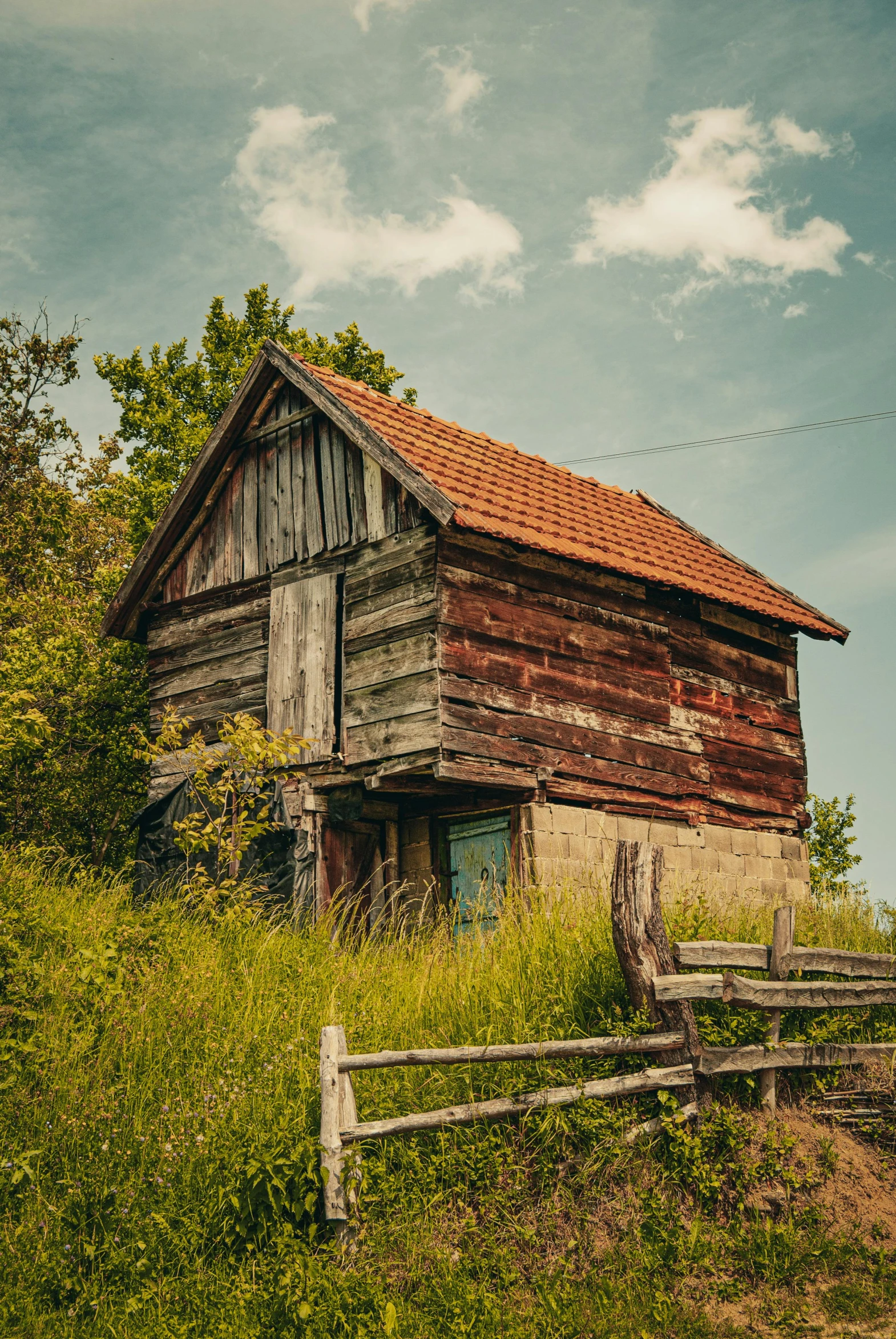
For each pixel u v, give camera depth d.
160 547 14.34
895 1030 7.97
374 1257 5.53
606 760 12.44
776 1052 6.90
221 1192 5.78
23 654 17.03
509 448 15.68
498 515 11.80
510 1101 6.07
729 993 6.71
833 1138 6.89
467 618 11.53
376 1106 6.26
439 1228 5.74
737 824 13.87
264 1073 6.64
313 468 13.09
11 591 18.00
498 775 11.24
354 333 21.94
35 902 9.03
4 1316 5.16
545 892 9.95
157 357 20.61
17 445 16.91
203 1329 5.12
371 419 12.84
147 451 20.22
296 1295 5.20
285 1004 7.74
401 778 11.53
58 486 17.44
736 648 14.61
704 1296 5.57
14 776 16.64
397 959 9.08
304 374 12.79
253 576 13.58
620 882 6.80
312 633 12.58
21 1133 6.32
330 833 12.10
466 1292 5.33
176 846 12.21
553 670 12.15
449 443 13.93
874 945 9.21
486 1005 7.17
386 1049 6.97
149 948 8.30
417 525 11.75
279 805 11.82
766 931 8.36
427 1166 6.02
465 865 12.34
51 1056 6.90
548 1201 5.93
